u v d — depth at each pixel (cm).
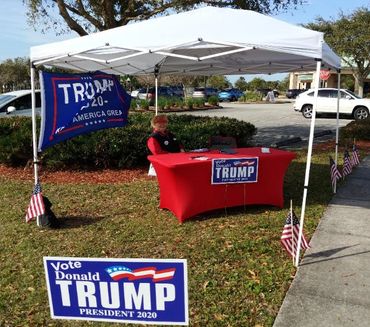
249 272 420
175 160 566
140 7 1409
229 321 341
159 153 629
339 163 952
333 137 1457
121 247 490
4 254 483
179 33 468
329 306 360
